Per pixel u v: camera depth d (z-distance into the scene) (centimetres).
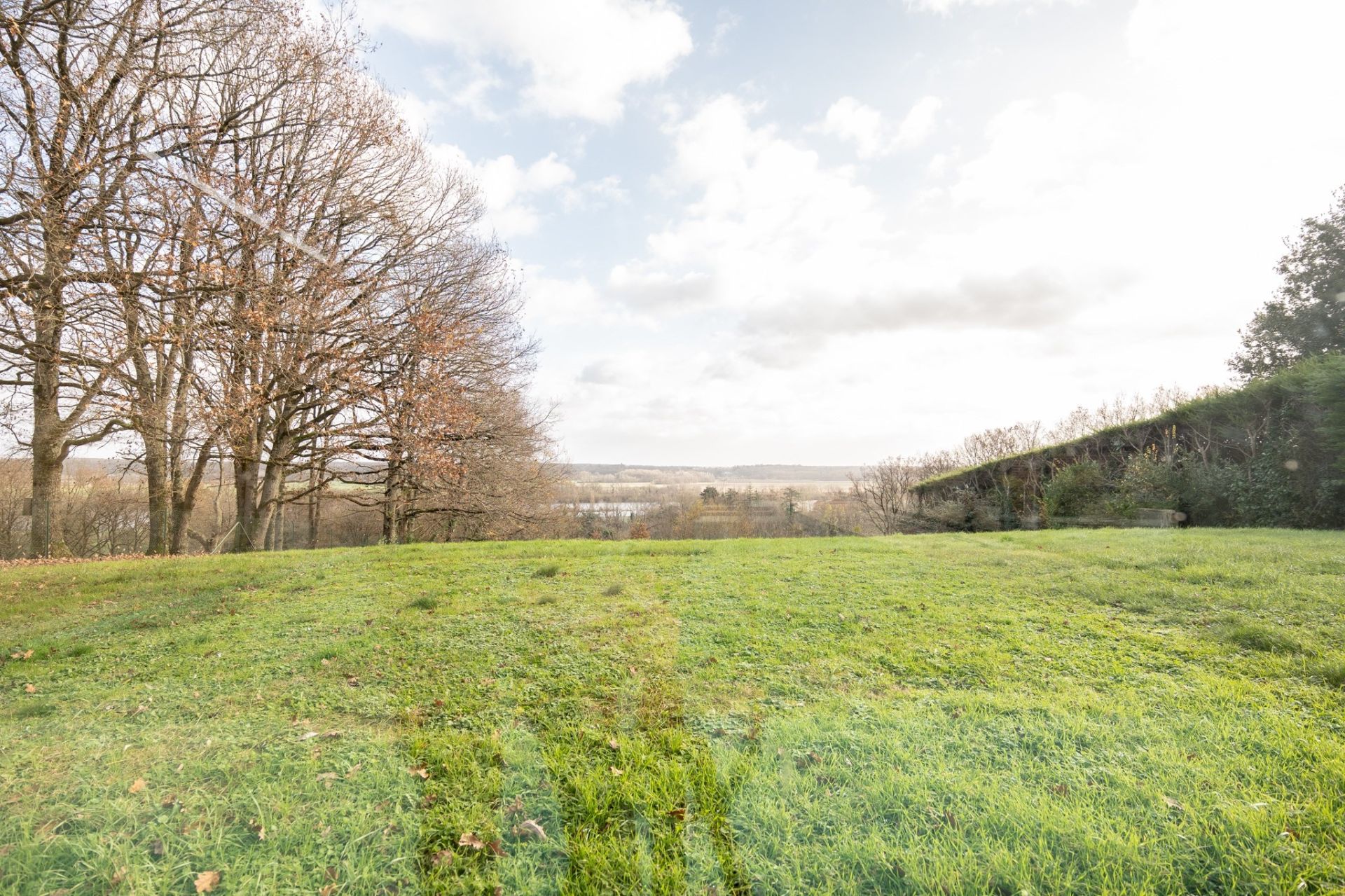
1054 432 2264
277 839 250
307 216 1236
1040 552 918
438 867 235
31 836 251
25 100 837
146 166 901
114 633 588
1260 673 410
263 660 489
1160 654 454
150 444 1471
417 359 1488
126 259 898
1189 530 1140
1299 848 230
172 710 388
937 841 244
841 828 254
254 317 998
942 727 342
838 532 1856
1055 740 323
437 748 325
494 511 1997
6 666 488
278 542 2142
